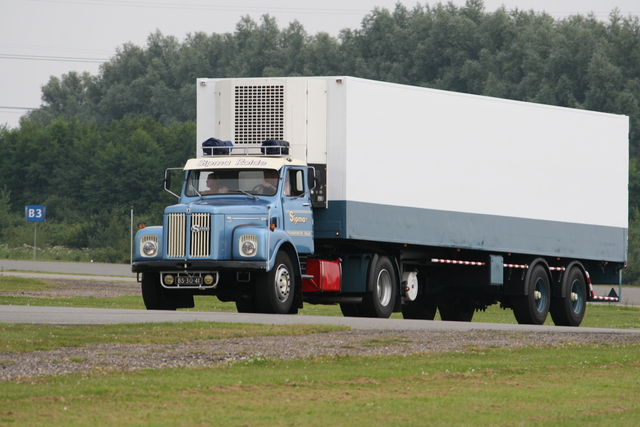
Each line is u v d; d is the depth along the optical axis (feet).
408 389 94.43
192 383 92.17
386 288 192.13
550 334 152.15
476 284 208.85
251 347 118.11
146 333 125.18
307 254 181.57
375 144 187.11
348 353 116.88
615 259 231.30
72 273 384.88
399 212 190.70
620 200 232.12
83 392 85.81
